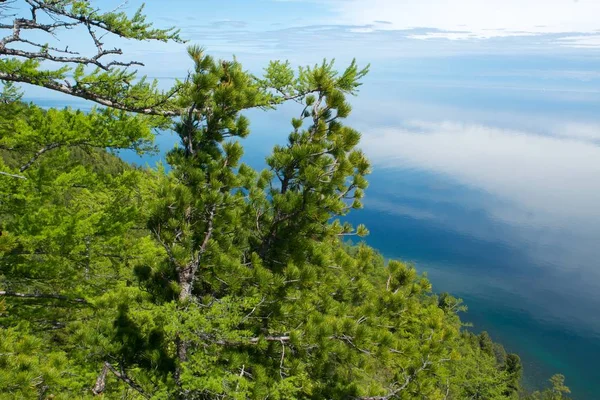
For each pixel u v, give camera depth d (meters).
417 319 8.23
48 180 6.98
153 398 5.82
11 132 7.11
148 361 6.97
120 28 5.34
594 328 89.88
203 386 5.70
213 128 7.37
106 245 8.53
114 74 6.00
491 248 158.12
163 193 6.86
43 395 6.36
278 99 8.86
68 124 7.20
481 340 68.62
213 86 6.83
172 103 7.09
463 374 18.77
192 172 7.05
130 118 7.79
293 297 7.10
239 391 5.86
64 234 6.86
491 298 107.38
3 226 6.66
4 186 6.62
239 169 8.70
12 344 6.20
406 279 8.59
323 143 8.45
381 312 7.95
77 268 8.50
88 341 6.55
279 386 6.14
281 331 7.34
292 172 8.30
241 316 6.77
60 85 5.75
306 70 8.48
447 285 116.38
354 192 8.41
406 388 7.05
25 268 7.59
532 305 103.12
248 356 6.49
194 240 7.14
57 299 8.55
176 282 7.12
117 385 8.28
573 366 74.19
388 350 6.66
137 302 7.32
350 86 8.54
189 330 5.95
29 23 5.02
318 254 7.91
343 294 8.14
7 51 4.71
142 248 9.30
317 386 7.01
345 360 6.89
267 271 7.03
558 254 156.38
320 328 6.44
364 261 8.73
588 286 118.44
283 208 7.62
